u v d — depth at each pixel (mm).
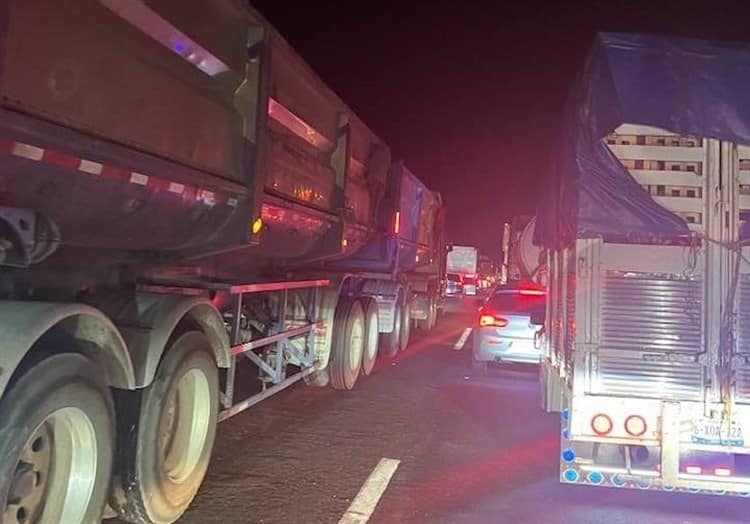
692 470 5246
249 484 6129
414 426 8602
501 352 12133
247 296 7766
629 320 5383
